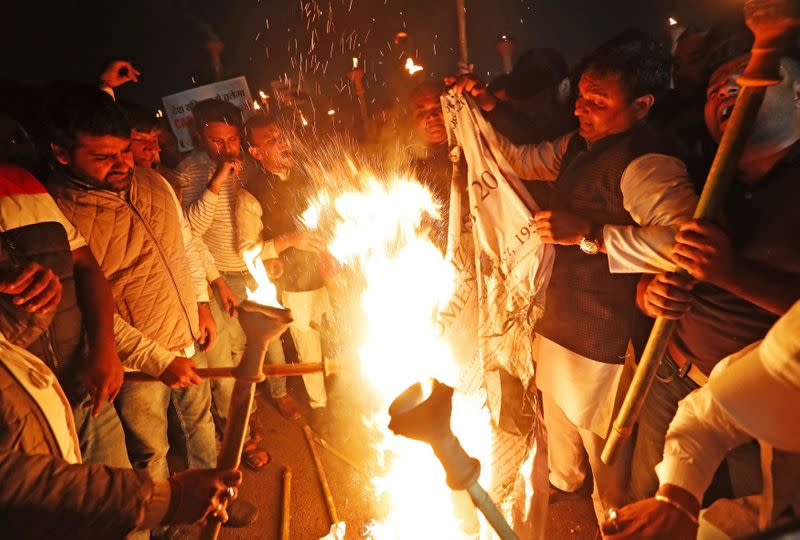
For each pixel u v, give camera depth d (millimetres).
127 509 1301
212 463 2971
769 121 1500
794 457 1212
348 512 3031
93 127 2082
